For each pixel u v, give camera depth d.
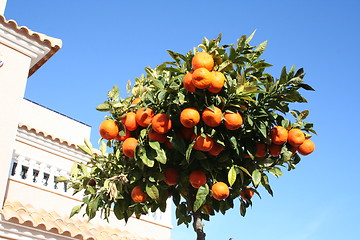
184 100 3.30
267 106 3.49
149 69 3.89
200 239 3.51
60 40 9.27
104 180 4.00
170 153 3.48
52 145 9.95
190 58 3.48
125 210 3.80
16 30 8.69
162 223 11.39
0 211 7.10
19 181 8.88
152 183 3.49
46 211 8.87
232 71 3.50
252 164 3.62
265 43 3.67
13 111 8.16
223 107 3.26
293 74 3.41
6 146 7.75
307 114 3.77
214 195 3.38
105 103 3.59
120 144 3.92
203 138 3.23
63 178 4.12
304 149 3.67
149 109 3.45
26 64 8.85
